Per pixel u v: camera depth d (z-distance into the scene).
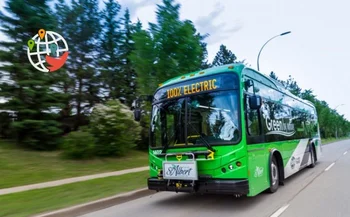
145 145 25.20
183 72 12.13
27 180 11.63
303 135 13.07
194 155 6.79
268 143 8.04
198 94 7.20
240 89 6.73
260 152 7.38
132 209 7.52
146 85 12.34
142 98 8.44
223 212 6.66
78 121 27.02
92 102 27.97
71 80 25.00
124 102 29.91
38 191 9.45
